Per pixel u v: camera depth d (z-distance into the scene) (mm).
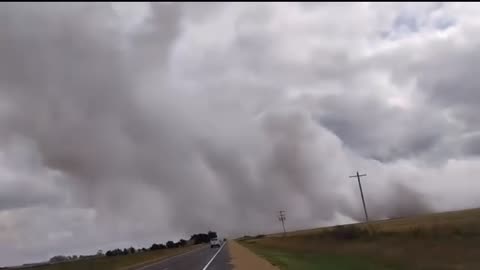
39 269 46875
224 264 34344
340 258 33219
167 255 68000
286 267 29422
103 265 48812
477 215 72625
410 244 35062
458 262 22984
